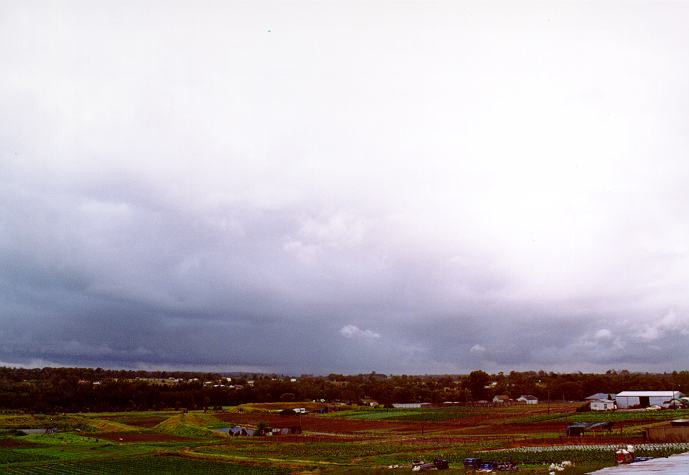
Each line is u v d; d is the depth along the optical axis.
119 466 113.25
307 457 114.25
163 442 152.75
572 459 87.75
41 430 186.88
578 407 194.62
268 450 129.62
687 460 73.44
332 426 185.00
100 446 146.12
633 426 133.25
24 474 106.00
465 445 120.69
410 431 161.88
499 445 116.06
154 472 104.06
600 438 115.00
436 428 166.50
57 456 129.75
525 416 183.00
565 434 127.25
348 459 108.69
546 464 84.81
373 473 86.50
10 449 142.38
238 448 136.50
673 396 192.38
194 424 189.75
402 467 90.69
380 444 132.12
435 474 82.44
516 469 81.38
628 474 60.84
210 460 118.25
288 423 194.75
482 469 83.12
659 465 68.62
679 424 108.56
